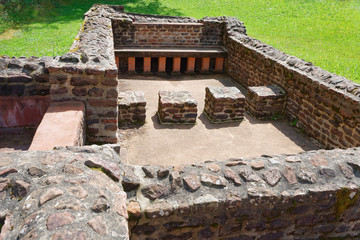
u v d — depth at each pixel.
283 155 3.00
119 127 5.79
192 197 2.37
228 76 9.72
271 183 2.57
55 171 2.06
